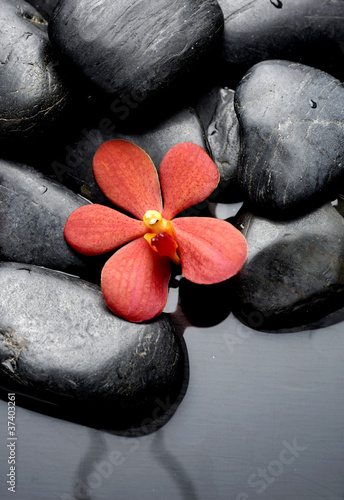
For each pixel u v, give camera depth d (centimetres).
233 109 53
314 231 51
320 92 51
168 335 51
